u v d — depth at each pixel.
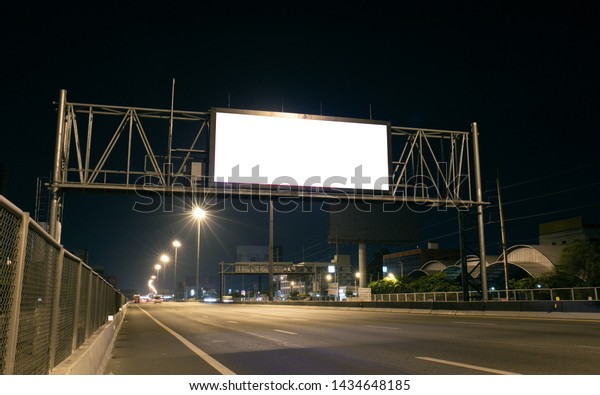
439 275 81.75
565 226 96.12
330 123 30.67
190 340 17.34
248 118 29.41
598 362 10.21
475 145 32.84
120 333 21.77
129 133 27.77
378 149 31.23
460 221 33.16
